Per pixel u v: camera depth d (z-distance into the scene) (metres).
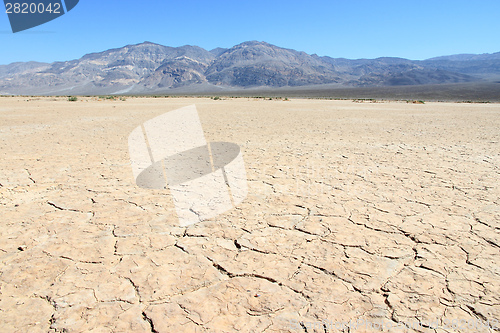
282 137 8.98
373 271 2.44
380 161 6.06
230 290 2.23
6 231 3.12
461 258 2.62
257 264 2.55
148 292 2.21
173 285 2.29
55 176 5.00
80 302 2.11
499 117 14.90
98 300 2.13
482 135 9.27
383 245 2.84
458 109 20.44
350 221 3.34
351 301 2.11
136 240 2.95
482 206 3.71
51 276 2.40
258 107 21.86
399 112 17.91
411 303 2.08
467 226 3.19
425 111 18.67
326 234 3.06
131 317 1.97
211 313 2.01
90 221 3.36
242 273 2.43
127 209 3.68
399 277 2.36
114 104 24.34
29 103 25.33
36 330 1.87
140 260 2.62
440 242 2.88
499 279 2.33
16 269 2.49
